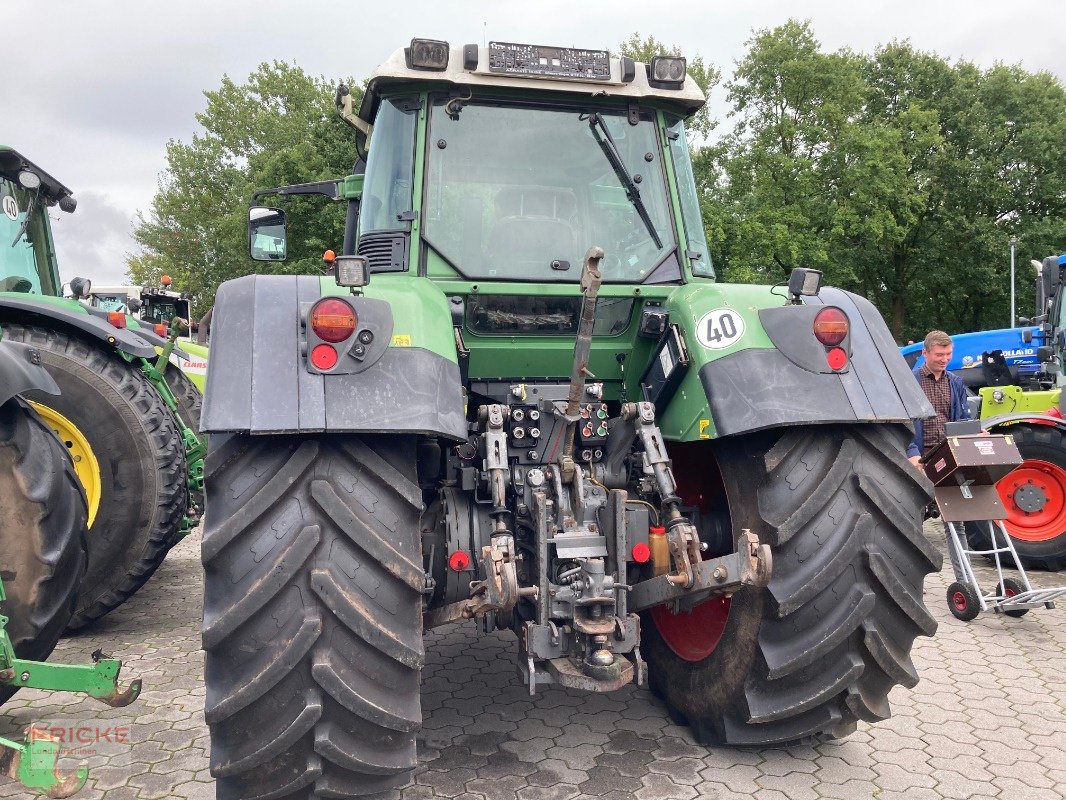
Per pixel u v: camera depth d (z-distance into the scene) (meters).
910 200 28.02
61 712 3.42
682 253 3.30
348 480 2.30
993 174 31.50
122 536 4.44
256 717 2.20
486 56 3.10
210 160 45.56
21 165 5.51
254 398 2.24
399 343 2.42
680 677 3.15
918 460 4.86
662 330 3.09
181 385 6.41
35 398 4.38
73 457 4.45
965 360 10.35
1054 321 7.76
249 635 2.18
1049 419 6.08
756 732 2.80
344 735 2.23
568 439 2.75
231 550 2.21
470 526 2.90
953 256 31.55
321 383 2.29
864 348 2.79
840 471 2.63
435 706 3.45
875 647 2.60
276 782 2.25
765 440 2.73
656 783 2.77
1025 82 32.12
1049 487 6.13
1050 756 3.02
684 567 2.63
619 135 3.31
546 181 3.21
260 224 4.23
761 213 28.06
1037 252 30.03
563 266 3.16
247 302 2.44
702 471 3.29
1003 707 3.49
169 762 2.98
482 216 3.13
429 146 3.13
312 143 26.69
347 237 4.36
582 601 2.58
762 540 2.65
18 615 3.09
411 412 2.29
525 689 3.63
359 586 2.24
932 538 7.13
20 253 5.68
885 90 33.31
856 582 2.60
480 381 3.20
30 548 3.12
